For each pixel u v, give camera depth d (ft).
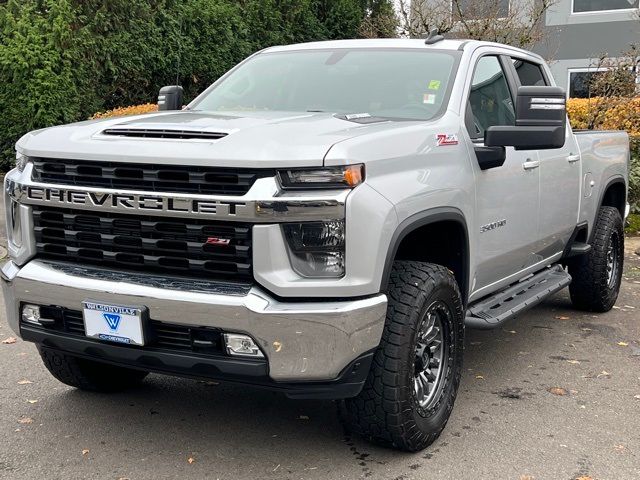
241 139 10.73
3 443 12.66
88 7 43.34
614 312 22.18
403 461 12.10
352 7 60.95
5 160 42.27
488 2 46.93
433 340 12.65
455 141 13.34
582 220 19.88
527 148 13.29
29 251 12.02
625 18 60.13
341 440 12.90
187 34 48.70
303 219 10.25
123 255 11.29
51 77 40.09
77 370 14.23
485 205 14.24
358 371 10.89
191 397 14.93
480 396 15.16
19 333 12.26
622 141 22.76
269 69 16.37
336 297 10.46
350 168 10.41
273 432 13.24
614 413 14.39
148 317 10.81
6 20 41.55
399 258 13.67
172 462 12.04
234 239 10.48
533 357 17.80
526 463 12.15
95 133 11.77
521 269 17.07
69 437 12.94
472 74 15.11
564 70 62.85
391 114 14.02
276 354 10.34
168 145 10.82
